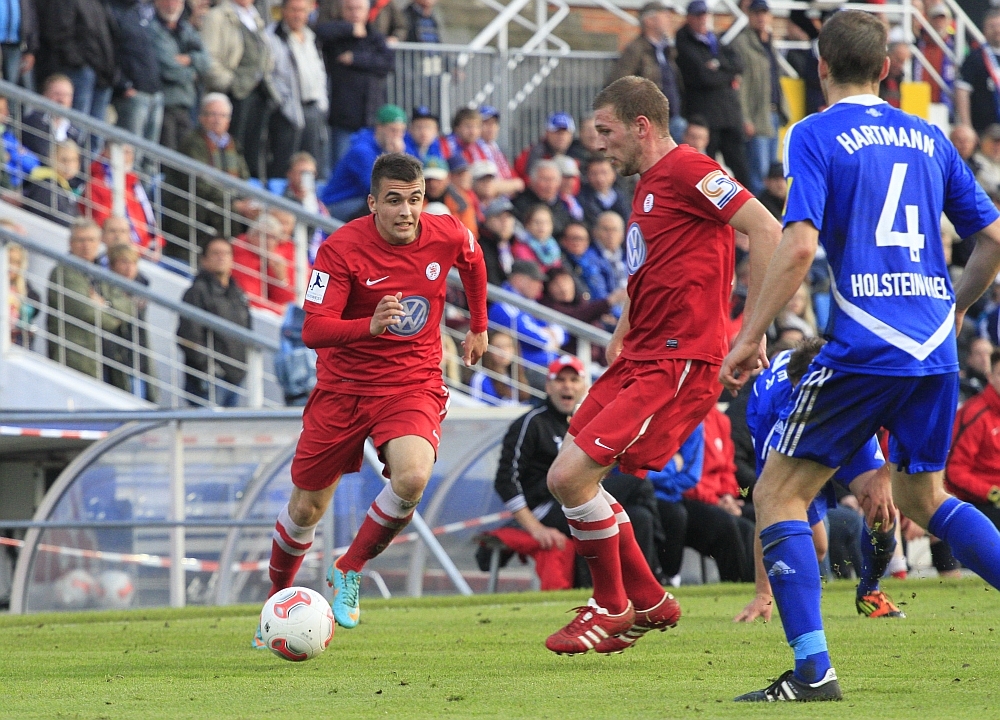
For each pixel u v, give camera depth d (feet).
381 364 65.98
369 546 65.36
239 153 157.17
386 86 176.14
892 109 46.16
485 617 84.89
